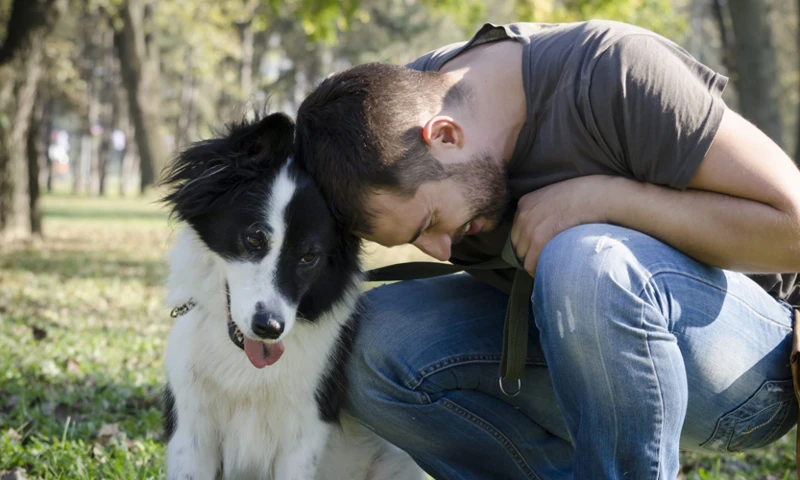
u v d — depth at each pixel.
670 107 2.45
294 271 2.99
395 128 2.52
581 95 2.54
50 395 4.62
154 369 5.67
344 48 49.16
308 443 3.25
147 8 31.72
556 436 3.04
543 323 2.45
